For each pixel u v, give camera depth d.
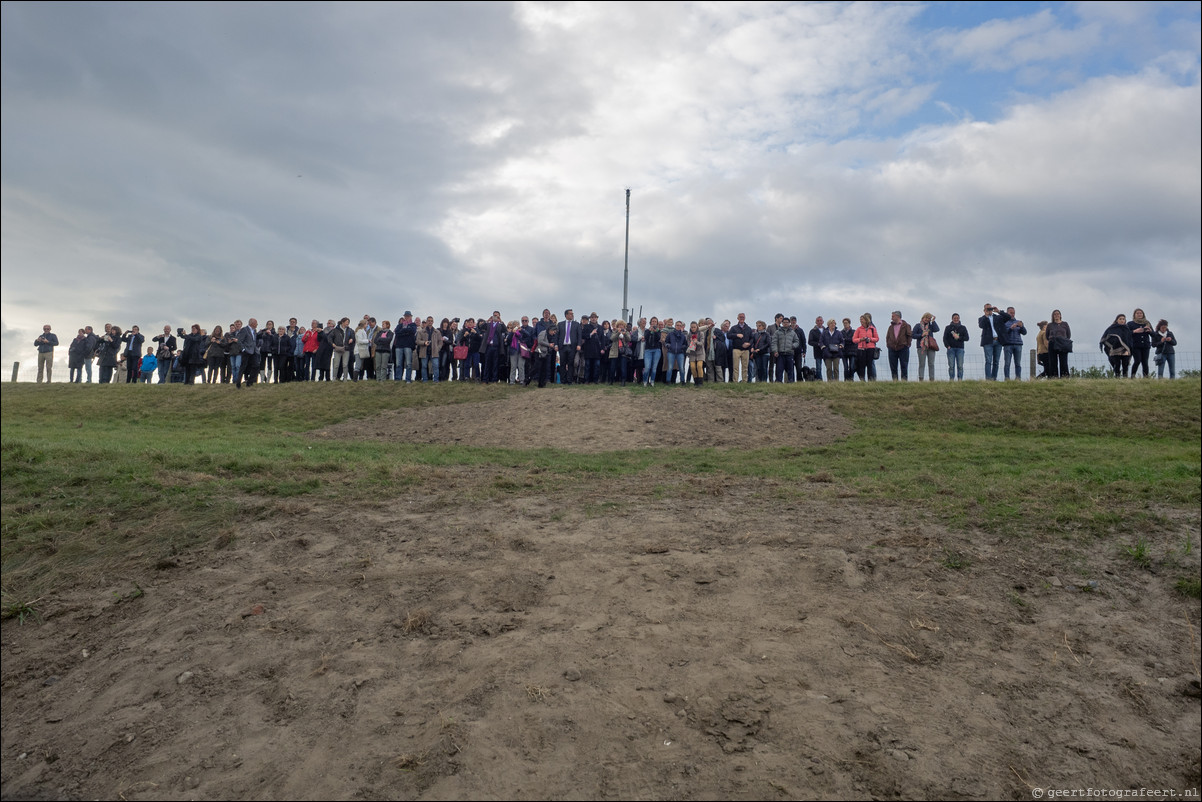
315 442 15.81
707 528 8.57
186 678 5.76
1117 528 8.29
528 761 4.66
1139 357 20.80
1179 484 9.68
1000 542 8.02
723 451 14.80
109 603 7.00
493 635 6.18
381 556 7.82
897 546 7.87
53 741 5.29
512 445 16.22
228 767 4.82
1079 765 4.86
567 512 9.29
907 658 5.88
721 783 4.46
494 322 23.53
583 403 19.91
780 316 23.14
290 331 26.03
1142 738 5.14
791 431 16.66
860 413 17.89
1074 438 15.28
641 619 6.34
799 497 9.92
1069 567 7.46
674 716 5.07
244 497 9.56
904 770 4.63
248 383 24.33
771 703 5.19
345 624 6.46
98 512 8.97
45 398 23.91
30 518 8.70
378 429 18.47
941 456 13.02
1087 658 5.99
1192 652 6.09
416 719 5.11
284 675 5.76
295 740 5.02
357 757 4.79
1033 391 18.81
